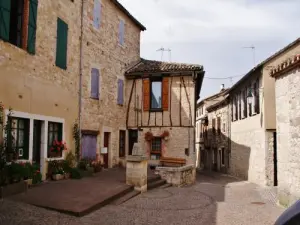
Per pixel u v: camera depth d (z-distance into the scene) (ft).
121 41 55.67
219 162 84.74
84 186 30.81
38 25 32.63
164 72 55.77
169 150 55.36
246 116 59.21
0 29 26.84
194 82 55.42
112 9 52.19
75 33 41.04
